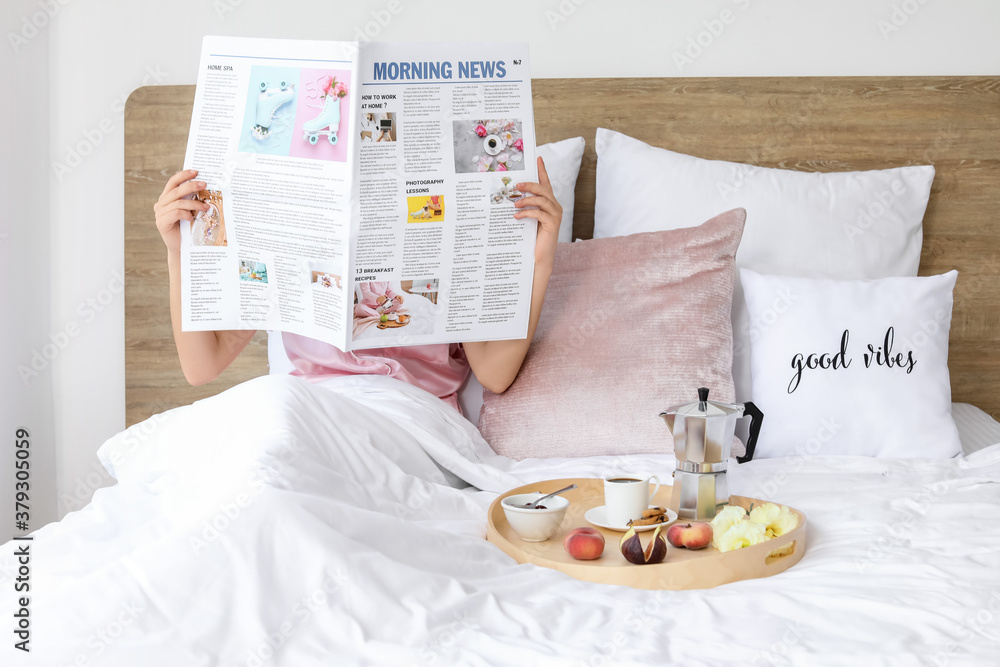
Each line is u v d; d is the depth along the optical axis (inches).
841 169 76.6
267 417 39.1
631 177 72.1
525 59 48.3
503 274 50.4
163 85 75.1
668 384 56.5
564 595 33.2
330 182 45.4
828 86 76.0
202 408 44.3
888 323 57.9
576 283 60.9
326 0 76.0
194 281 50.3
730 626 29.6
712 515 41.2
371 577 30.4
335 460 40.3
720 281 59.8
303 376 59.5
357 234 45.9
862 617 29.8
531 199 49.3
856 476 49.9
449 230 48.1
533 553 38.1
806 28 77.0
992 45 76.9
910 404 56.6
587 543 36.6
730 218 60.6
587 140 76.8
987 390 78.1
